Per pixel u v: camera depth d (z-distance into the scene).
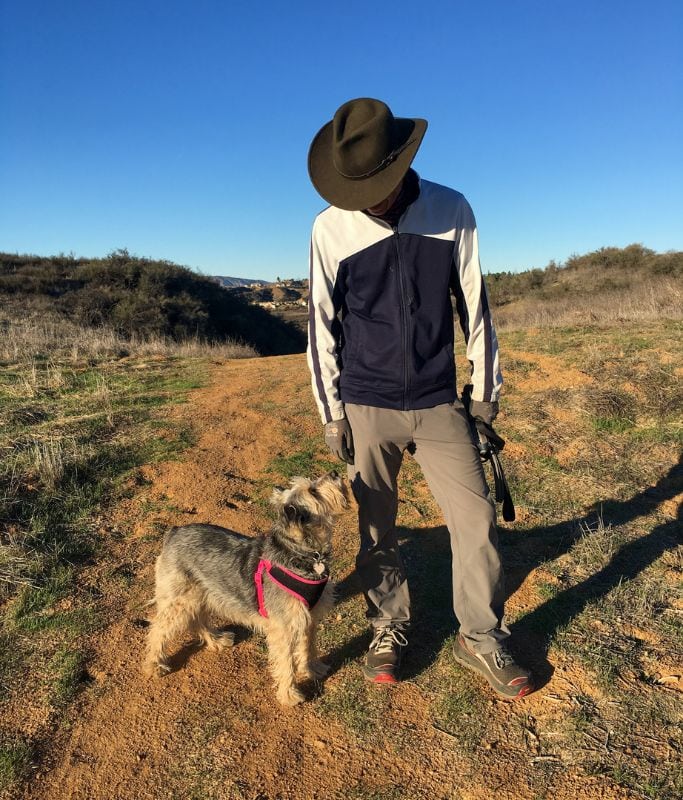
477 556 3.12
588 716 3.04
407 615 3.46
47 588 4.27
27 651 3.69
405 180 2.98
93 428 7.22
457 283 3.11
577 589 4.11
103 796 2.77
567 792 2.65
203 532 3.76
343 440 3.20
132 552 4.80
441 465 3.16
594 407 7.15
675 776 2.67
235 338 28.69
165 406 8.32
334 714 3.21
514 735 2.99
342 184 2.83
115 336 16.78
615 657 3.43
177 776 2.86
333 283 3.11
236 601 3.49
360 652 3.72
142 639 3.85
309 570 3.25
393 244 2.98
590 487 5.60
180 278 30.64
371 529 3.32
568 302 19.16
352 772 2.84
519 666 3.21
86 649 3.72
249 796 2.74
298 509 3.24
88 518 5.26
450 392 3.18
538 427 6.89
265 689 3.45
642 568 4.28
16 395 8.72
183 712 3.26
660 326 10.73
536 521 5.09
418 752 2.93
